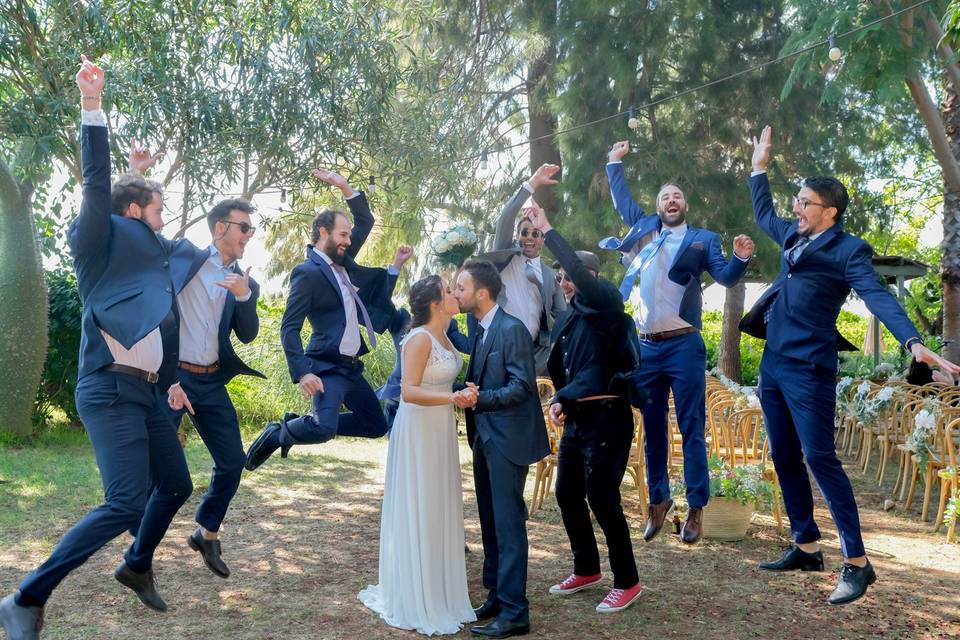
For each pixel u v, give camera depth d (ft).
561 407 14.16
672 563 16.57
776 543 18.24
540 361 17.26
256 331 14.52
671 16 38.19
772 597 14.48
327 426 15.51
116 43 26.08
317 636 12.28
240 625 12.63
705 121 40.04
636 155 38.27
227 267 14.51
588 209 37.83
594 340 13.48
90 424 11.43
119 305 11.18
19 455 28.04
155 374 11.78
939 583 15.56
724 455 21.79
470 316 15.60
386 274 16.87
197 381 14.08
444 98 35.14
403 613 12.87
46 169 28.14
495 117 44.24
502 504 12.80
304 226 37.22
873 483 26.00
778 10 40.16
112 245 11.55
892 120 46.52
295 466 27.20
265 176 28.94
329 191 31.12
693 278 16.19
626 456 13.67
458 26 41.27
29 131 25.39
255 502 21.49
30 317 31.27
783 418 15.19
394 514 13.21
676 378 16.11
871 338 53.16
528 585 15.07
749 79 38.81
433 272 43.45
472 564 16.43
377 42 28.45
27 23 27.66
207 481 23.57
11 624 10.62
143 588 12.82
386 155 30.25
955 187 32.42
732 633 12.76
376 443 32.89
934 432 20.85
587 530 14.46
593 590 14.75
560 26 38.99
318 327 15.84
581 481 14.20
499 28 42.04
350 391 16.31
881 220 51.08
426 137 31.48
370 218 17.02
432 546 12.96
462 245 17.17
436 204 39.04
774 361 14.64
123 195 12.07
